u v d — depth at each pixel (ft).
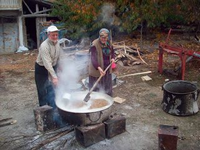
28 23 45.47
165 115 14.30
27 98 17.40
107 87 14.49
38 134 12.49
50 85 13.73
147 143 11.63
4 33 37.32
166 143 10.28
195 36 35.83
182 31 38.58
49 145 11.53
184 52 18.93
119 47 28.60
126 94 17.57
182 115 14.01
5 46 37.81
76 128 11.45
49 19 41.32
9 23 37.32
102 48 13.66
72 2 34.55
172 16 32.91
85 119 11.14
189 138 11.96
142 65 24.76
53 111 12.93
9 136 12.51
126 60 25.09
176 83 15.19
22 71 24.68
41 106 13.38
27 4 40.32
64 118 11.57
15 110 15.55
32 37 45.75
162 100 15.55
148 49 31.09
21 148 11.45
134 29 36.01
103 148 11.25
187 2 29.94
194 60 24.09
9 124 13.69
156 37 36.81
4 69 25.76
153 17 30.22
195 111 14.16
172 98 14.03
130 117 14.17
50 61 12.60
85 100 12.12
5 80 21.83
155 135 12.28
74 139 11.91
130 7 31.71
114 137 12.11
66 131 12.57
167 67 23.57
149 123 13.44
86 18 33.19
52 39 12.50
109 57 13.99
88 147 11.32
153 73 22.04
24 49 37.96
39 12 38.65
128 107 15.47
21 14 37.40
